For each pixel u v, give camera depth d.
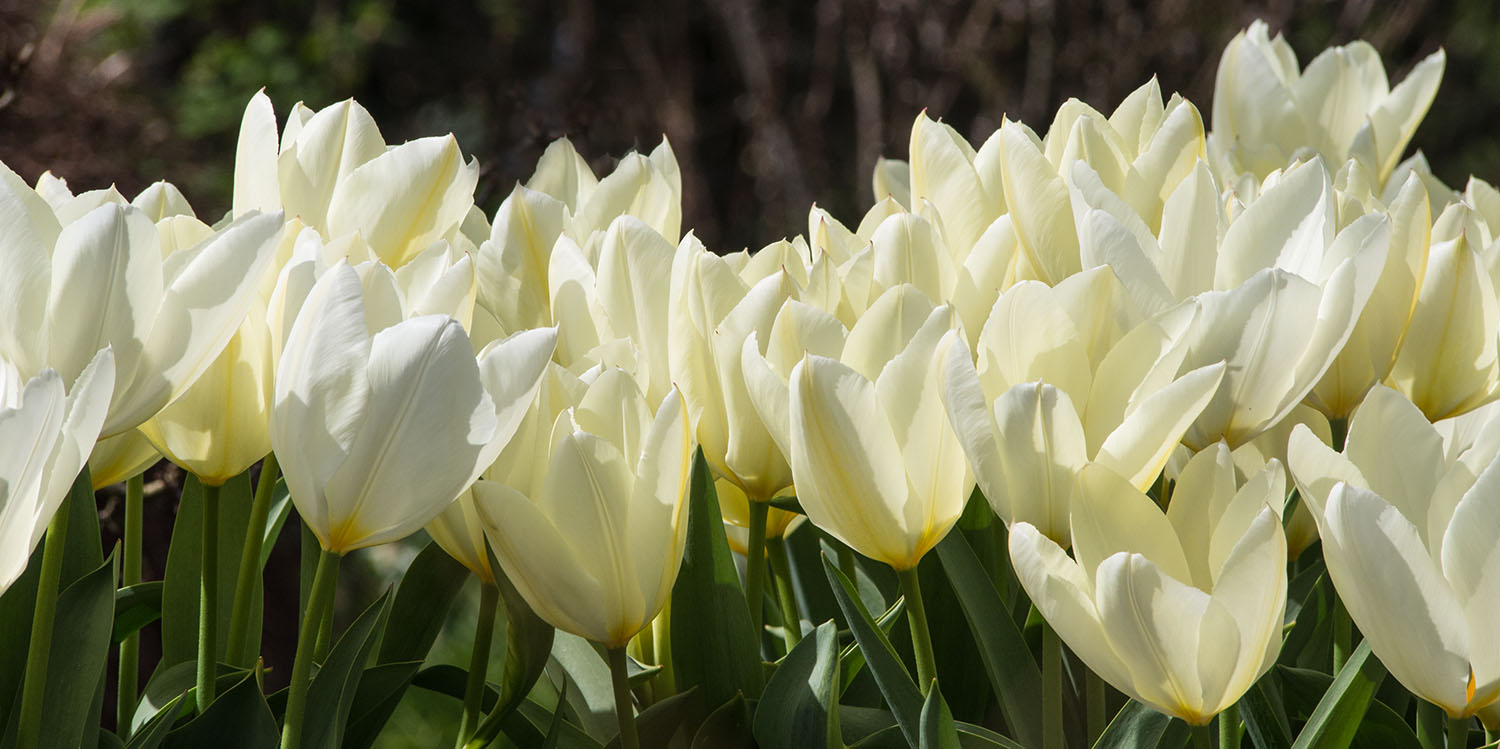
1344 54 1.65
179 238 1.40
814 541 1.56
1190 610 1.30
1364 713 1.40
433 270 1.39
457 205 1.46
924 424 1.34
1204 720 1.32
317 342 1.31
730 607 1.42
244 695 1.39
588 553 1.34
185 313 1.33
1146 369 1.35
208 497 1.40
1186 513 1.34
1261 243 1.40
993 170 1.48
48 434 1.29
